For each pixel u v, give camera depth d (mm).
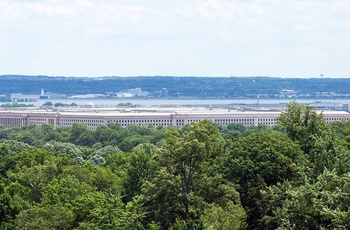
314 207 169750
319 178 179875
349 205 167375
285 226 172000
